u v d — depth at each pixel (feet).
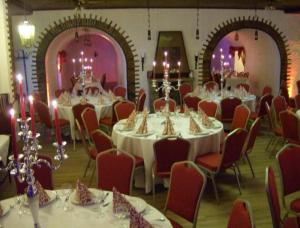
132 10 33.55
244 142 15.29
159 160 14.14
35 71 33.22
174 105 23.11
